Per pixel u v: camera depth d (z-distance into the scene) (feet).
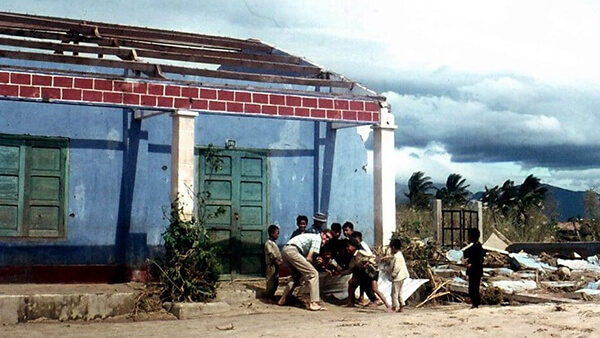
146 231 48.55
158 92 43.62
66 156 47.24
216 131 51.03
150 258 48.39
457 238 76.89
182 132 44.06
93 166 47.83
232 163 51.39
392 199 49.65
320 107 47.78
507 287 50.57
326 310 43.24
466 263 43.39
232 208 51.16
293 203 52.85
